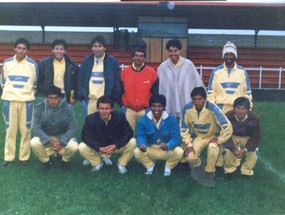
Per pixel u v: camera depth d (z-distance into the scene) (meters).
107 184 5.98
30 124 6.87
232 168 6.39
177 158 6.38
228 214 5.26
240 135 6.40
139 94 6.90
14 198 5.55
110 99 6.27
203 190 5.87
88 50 21.30
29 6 17.41
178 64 6.98
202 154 7.38
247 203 5.56
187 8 17.38
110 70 6.88
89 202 5.46
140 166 6.84
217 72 7.05
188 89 6.94
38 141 6.46
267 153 7.90
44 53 21.03
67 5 17.34
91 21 20.89
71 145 6.49
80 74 6.94
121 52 20.41
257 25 20.77
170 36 18.64
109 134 6.39
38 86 7.05
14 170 6.54
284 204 5.60
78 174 6.38
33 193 5.70
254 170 6.84
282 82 18.06
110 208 5.33
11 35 22.17
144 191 5.78
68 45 21.56
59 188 5.85
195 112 6.39
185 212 5.27
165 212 5.27
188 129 6.54
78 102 12.55
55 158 7.00
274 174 6.68
